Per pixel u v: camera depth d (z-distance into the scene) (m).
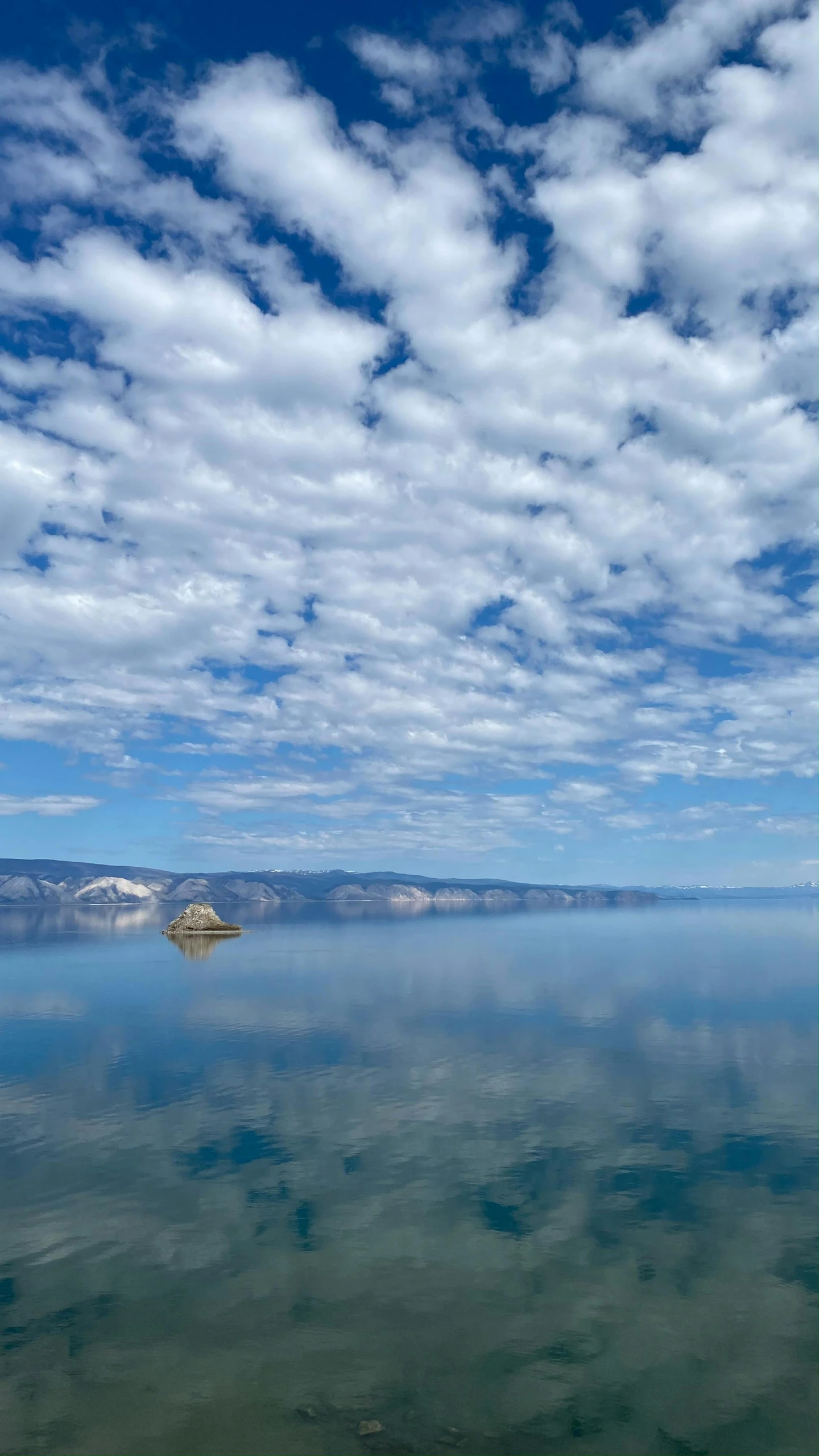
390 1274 16.39
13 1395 12.76
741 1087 31.17
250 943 118.12
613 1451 11.42
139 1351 13.91
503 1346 13.92
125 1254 17.41
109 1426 12.00
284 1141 24.81
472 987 63.22
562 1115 27.48
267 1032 43.59
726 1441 11.57
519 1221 18.81
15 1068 35.22
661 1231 18.16
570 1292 15.59
